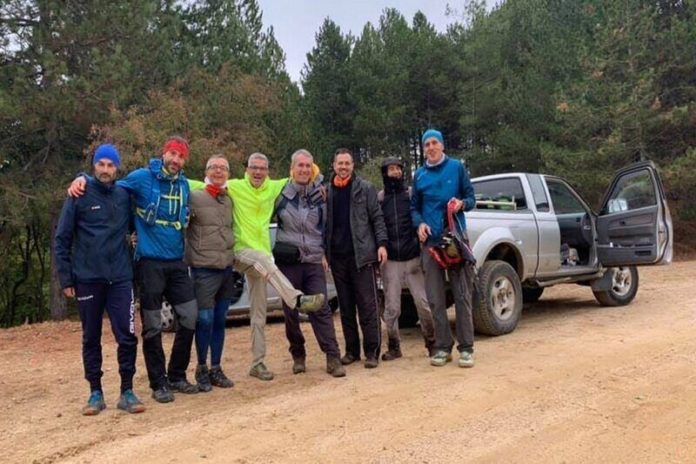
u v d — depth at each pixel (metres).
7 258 19.86
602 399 4.54
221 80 18.05
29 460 3.88
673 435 3.85
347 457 3.69
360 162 29.64
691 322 7.14
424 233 5.64
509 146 23.19
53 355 7.74
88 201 4.71
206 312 5.29
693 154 17.33
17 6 14.41
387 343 6.84
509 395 4.70
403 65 28.70
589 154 18.67
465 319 5.59
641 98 18.62
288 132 21.28
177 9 18.64
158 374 5.04
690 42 18.73
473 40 28.56
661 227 7.81
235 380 5.64
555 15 24.61
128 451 3.93
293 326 5.77
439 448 3.78
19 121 14.37
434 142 5.74
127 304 4.85
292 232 5.68
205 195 5.27
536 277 7.70
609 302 8.83
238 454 3.80
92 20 14.66
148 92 16.08
